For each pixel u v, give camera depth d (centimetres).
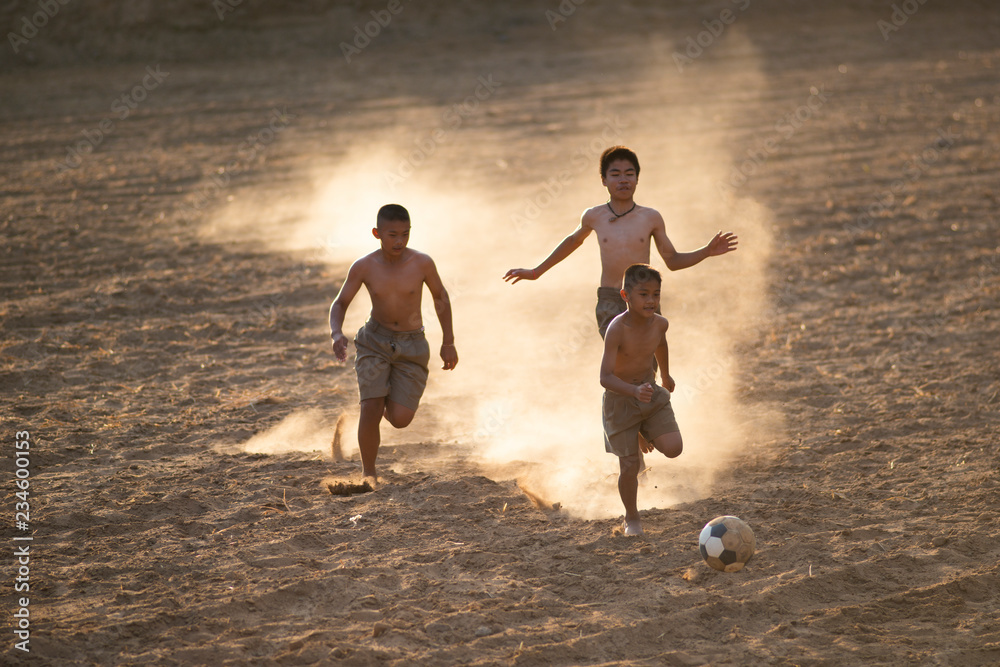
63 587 1830
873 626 1716
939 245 5209
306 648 1606
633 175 2377
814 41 12306
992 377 3209
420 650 1620
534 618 1739
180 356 3572
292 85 10150
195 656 1586
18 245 5178
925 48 11912
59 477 2417
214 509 2236
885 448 2633
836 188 6594
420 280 2438
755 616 1750
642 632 1686
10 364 3372
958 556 1964
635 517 2102
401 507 2241
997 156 7231
